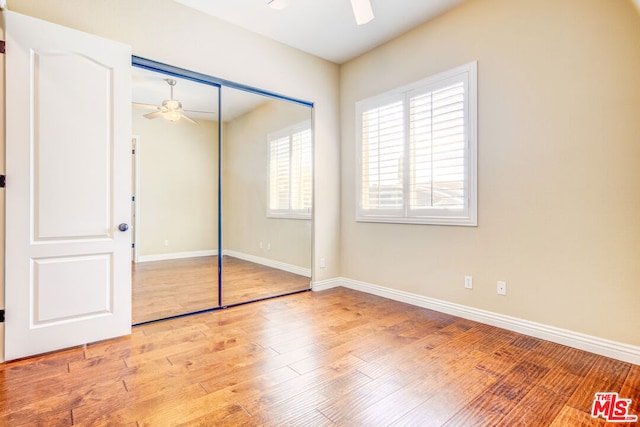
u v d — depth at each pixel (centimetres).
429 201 313
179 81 315
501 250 265
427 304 318
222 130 408
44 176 212
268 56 341
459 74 288
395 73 342
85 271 228
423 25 316
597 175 217
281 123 401
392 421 150
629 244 205
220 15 301
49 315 215
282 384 181
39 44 207
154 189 431
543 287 242
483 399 168
